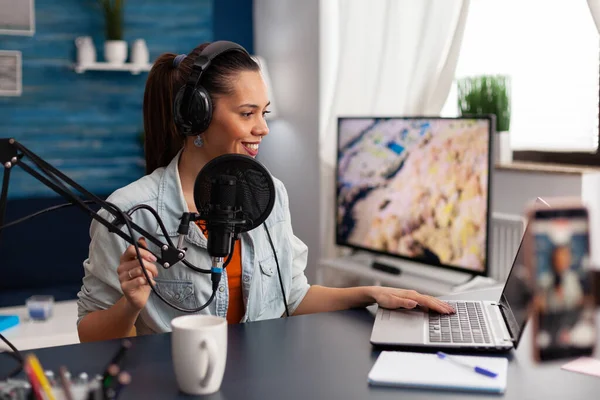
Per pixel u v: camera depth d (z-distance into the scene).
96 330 1.29
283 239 1.56
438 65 3.24
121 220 1.09
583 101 2.97
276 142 4.43
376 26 3.54
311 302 1.54
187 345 0.96
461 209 2.80
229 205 1.15
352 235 3.46
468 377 1.02
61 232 3.92
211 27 4.52
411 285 2.97
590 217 0.74
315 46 3.96
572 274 0.74
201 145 1.42
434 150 2.92
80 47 4.11
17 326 2.79
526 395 0.97
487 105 3.14
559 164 3.08
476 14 3.47
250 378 1.04
